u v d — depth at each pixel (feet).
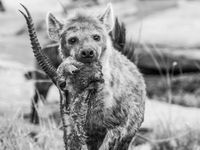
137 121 29.40
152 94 53.83
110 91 27.35
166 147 40.11
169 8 67.87
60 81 22.22
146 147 39.70
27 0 74.18
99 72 22.68
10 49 62.64
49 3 73.51
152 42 56.59
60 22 29.71
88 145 28.81
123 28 33.42
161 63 55.62
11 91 49.03
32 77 44.50
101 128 28.17
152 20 62.49
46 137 33.94
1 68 54.80
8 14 73.61
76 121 22.62
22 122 33.96
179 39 57.31
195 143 39.99
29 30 22.11
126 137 28.91
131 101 28.73
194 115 44.39
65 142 22.82
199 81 53.93
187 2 70.85
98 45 28.32
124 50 33.78
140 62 55.77
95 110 27.25
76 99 22.59
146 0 69.46
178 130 41.04
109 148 28.22
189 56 55.31
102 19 30.07
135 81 29.32
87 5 63.82
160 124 41.70
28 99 47.19
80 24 28.94
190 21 61.67
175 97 52.06
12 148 31.09
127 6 69.05
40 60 22.29
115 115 28.02
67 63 22.39
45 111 38.11
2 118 37.06
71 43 28.66
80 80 22.47
